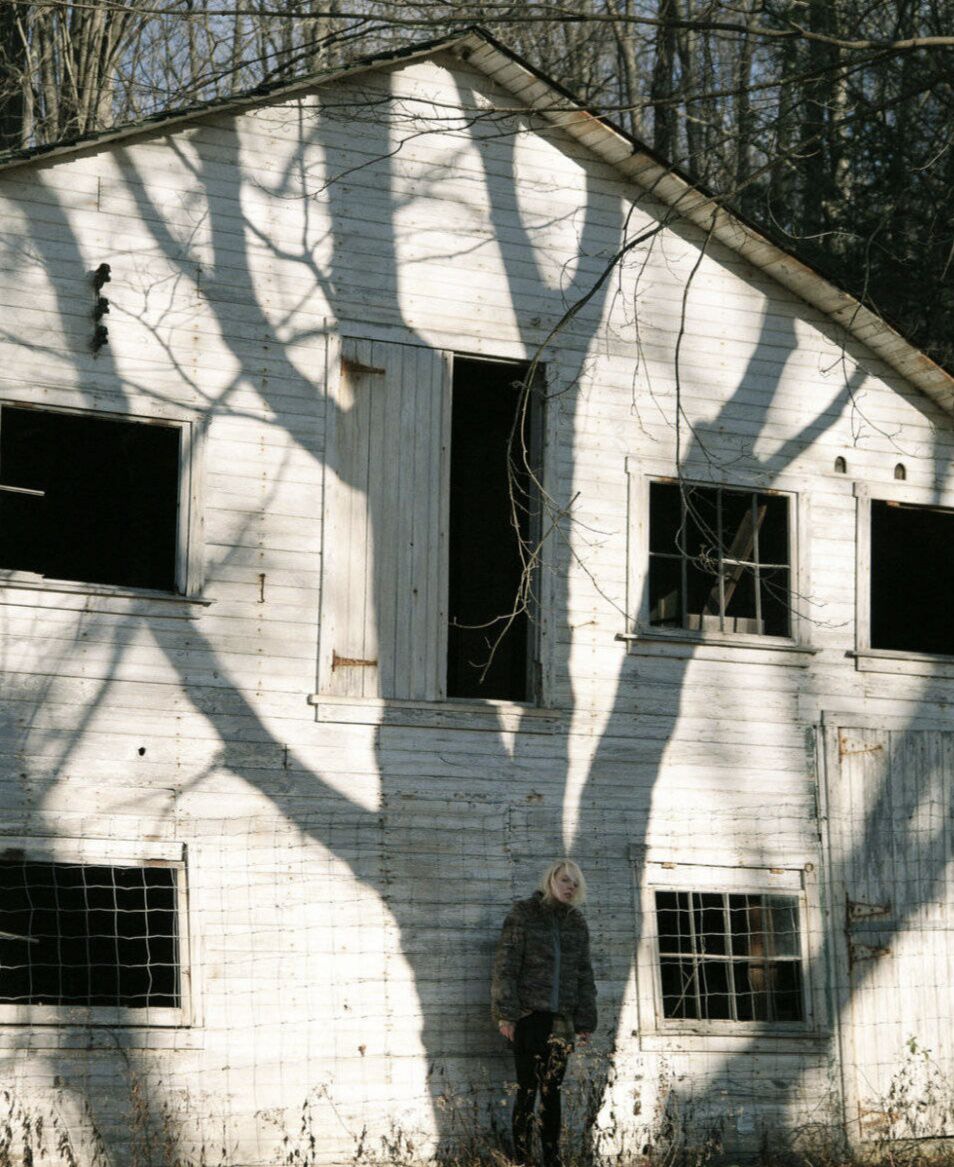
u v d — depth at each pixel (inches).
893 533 644.1
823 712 532.7
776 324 545.6
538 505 508.4
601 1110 478.9
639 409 523.2
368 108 501.4
